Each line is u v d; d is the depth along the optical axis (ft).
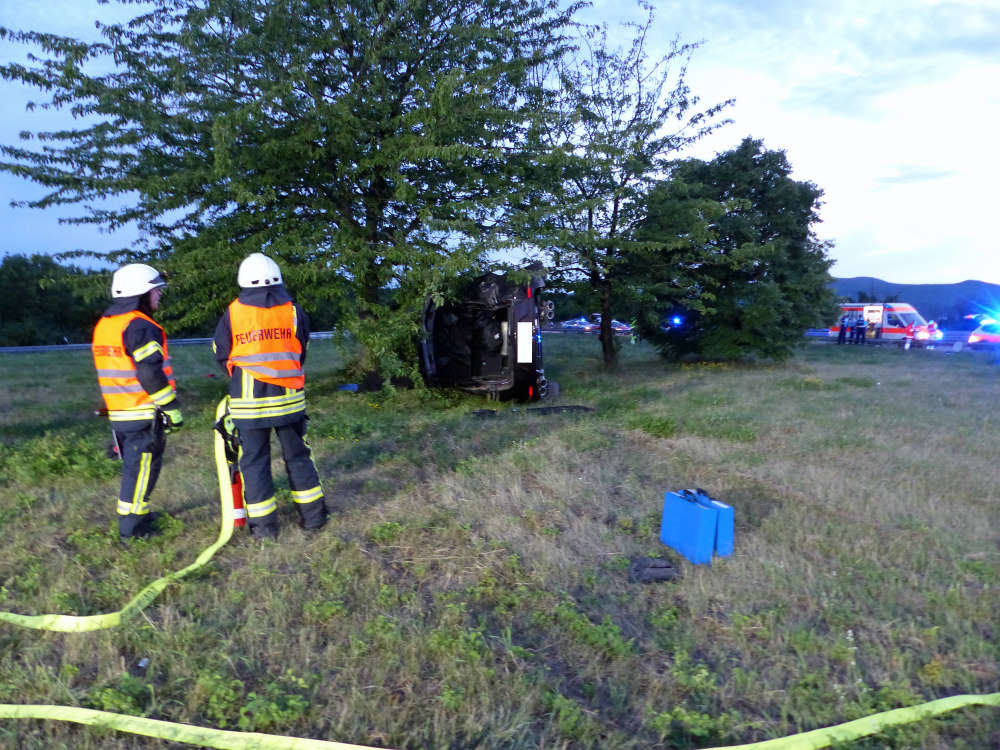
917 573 13.01
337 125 28.68
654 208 43.88
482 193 34.04
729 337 54.60
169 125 27.86
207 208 30.63
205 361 61.41
